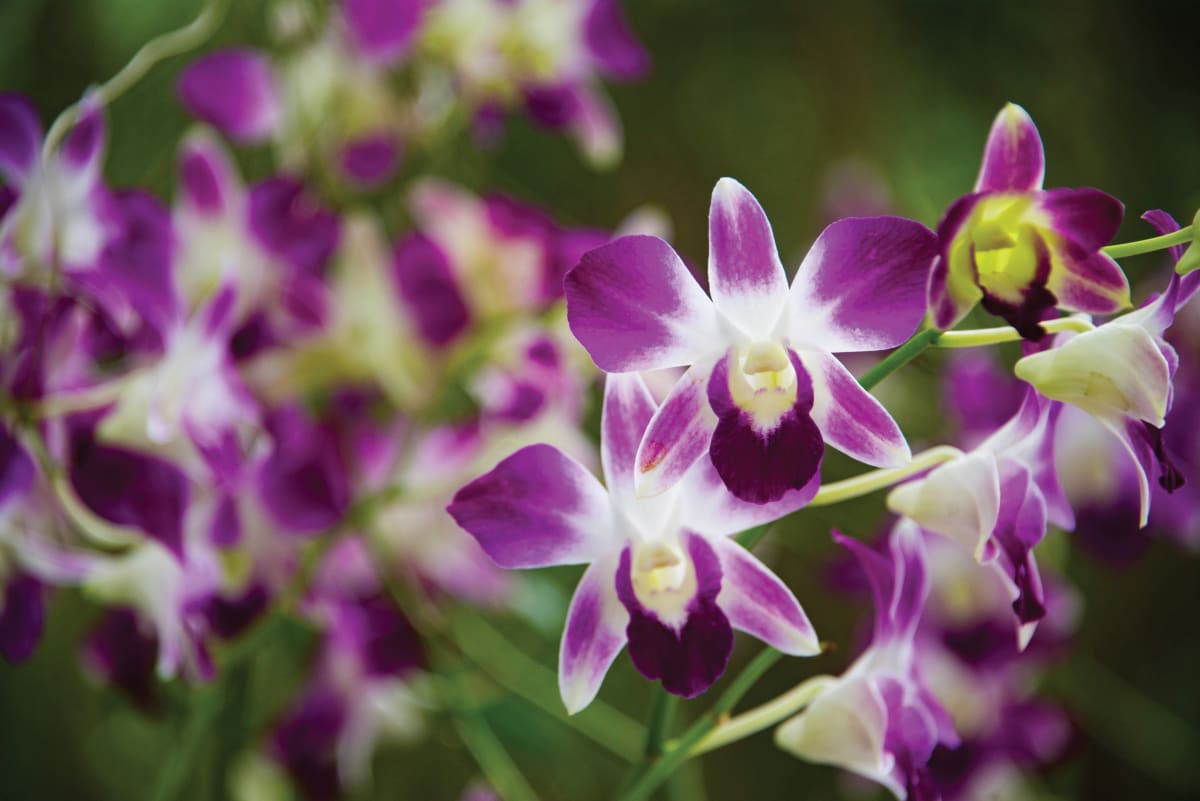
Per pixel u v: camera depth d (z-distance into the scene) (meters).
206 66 0.71
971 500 0.53
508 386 0.69
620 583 0.53
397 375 0.68
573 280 0.52
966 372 0.71
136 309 0.60
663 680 0.53
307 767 0.70
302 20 0.72
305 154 0.72
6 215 0.60
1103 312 0.52
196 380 0.62
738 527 0.54
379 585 0.70
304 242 0.66
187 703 0.68
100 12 0.82
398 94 0.73
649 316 0.52
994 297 0.52
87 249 0.61
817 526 0.84
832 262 0.52
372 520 0.67
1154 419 0.52
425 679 0.72
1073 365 0.52
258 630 0.65
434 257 0.69
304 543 0.65
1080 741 0.72
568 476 0.53
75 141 0.60
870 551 0.55
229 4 0.79
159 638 0.64
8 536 0.61
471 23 0.73
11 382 0.60
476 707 0.71
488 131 0.77
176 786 0.66
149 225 0.62
